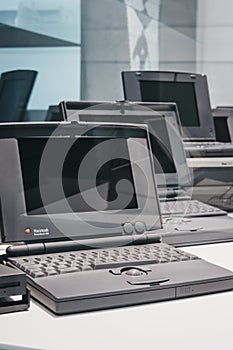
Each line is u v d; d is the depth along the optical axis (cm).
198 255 124
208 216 148
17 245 110
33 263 104
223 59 228
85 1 228
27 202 113
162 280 97
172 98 192
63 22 229
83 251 113
